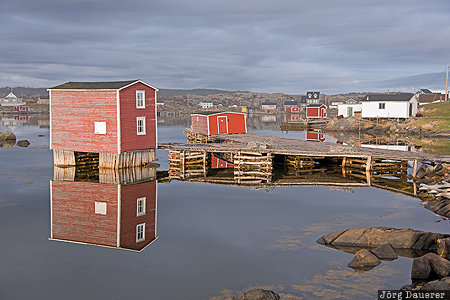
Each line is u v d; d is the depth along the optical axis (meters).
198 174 29.98
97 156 33.78
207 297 10.61
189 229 16.45
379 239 13.91
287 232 15.81
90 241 15.10
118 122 29.05
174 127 93.06
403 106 74.25
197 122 56.06
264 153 31.20
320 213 18.75
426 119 72.69
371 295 10.41
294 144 36.91
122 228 16.64
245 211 19.23
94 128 29.88
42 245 14.70
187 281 11.59
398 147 48.91
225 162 37.28
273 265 12.54
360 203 20.73
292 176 29.00
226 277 11.78
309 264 12.54
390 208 19.64
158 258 13.36
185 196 22.50
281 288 10.97
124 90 29.44
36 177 27.72
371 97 78.69
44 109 177.00
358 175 29.30
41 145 50.00
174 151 32.03
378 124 76.62
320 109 113.56
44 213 18.86
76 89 29.88
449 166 26.42
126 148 30.06
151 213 18.91
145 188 24.53
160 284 11.43
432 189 22.55
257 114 193.12
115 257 13.52
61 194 22.58
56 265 12.87
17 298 10.66
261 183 26.22
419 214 18.45
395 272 11.78
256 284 11.27
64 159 31.59
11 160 36.81
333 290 10.76
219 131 52.25
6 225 17.06
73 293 10.95
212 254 13.61
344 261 12.70
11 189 23.91
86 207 19.89
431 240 13.62
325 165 34.44
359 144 53.00
